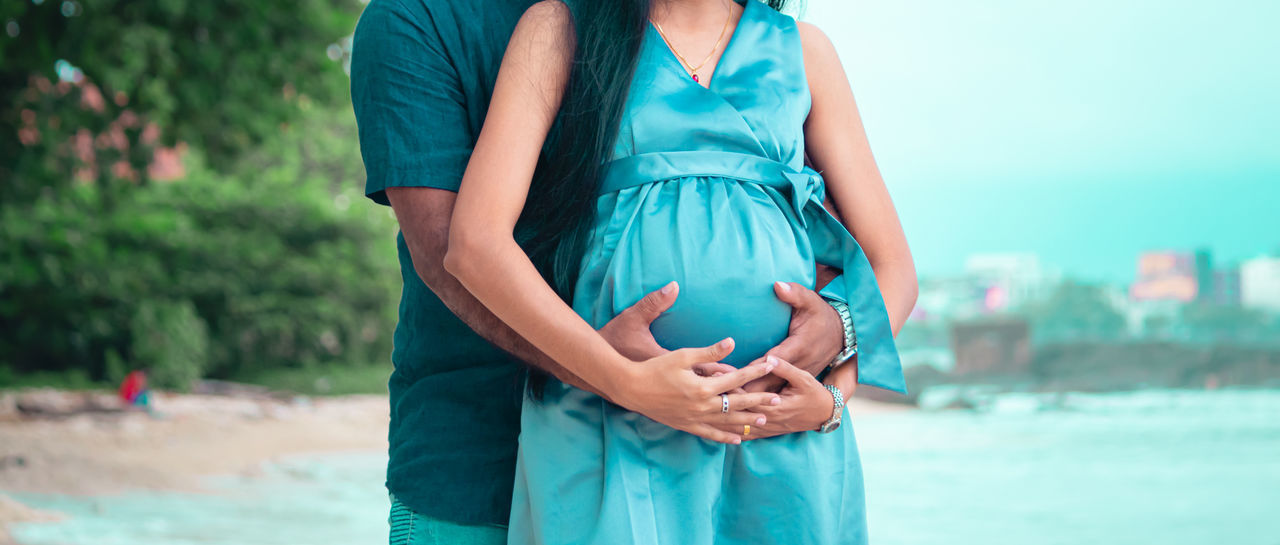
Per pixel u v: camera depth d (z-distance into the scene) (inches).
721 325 59.5
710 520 59.6
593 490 60.4
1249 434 651.5
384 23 67.9
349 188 1172.5
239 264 841.5
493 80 68.4
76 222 756.6
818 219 65.2
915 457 546.9
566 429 61.3
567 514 60.2
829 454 63.3
